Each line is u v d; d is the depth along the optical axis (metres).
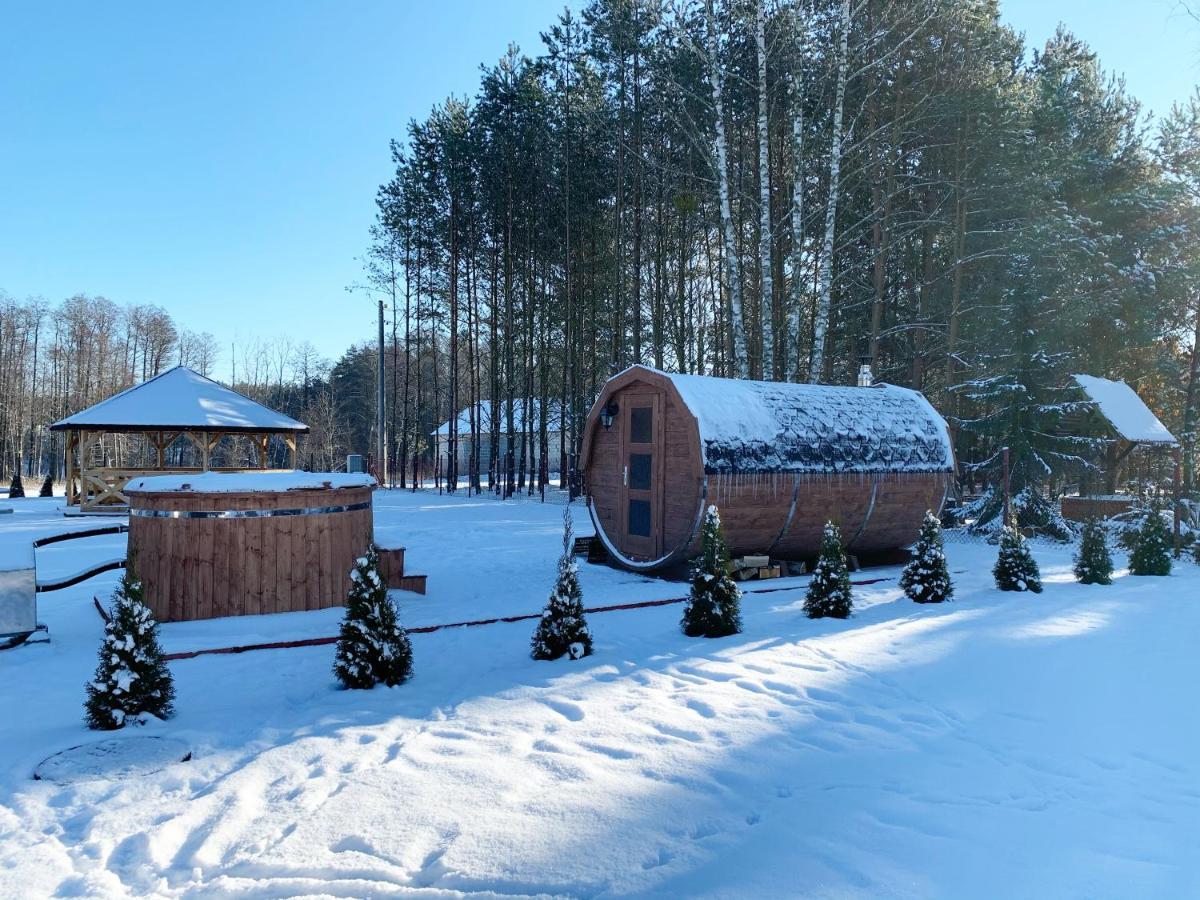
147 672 5.21
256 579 8.45
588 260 31.59
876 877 3.15
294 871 3.24
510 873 3.19
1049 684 5.96
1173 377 27.27
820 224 23.81
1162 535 12.04
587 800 3.91
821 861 3.29
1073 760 4.51
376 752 4.61
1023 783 4.17
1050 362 18.84
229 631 7.79
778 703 5.53
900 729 5.04
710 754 4.56
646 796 3.96
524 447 33.06
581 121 27.02
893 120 20.78
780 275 25.03
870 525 12.40
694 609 7.75
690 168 25.27
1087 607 9.05
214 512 8.28
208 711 5.47
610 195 28.97
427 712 5.37
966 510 19.59
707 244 29.55
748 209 25.97
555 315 32.97
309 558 8.72
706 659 6.73
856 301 26.27
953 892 3.04
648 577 11.83
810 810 3.81
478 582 11.12
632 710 5.37
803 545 12.05
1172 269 24.34
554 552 14.18
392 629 6.11
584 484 13.44
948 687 5.91
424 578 10.03
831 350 28.91
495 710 5.40
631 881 3.13
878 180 23.05
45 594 10.06
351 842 3.48
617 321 26.22
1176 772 4.34
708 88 22.62
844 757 4.54
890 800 3.93
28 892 3.11
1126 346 25.30
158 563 8.17
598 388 35.62
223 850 3.45
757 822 3.69
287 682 6.19
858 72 18.72
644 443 12.14
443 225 33.66
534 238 31.30
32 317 64.88
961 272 23.64
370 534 9.58
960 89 20.86
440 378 62.09
